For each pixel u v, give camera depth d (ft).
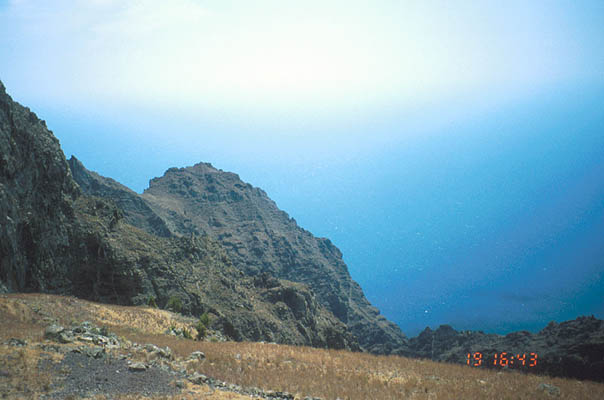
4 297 181.88
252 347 167.73
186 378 111.24
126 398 92.79
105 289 393.29
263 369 131.54
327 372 135.23
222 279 571.69
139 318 235.20
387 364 156.56
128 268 413.59
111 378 100.78
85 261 382.42
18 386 88.53
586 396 128.06
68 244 368.27
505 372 161.07
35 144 353.92
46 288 326.65
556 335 472.03
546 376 157.17
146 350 126.11
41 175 353.51
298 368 137.49
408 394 118.11
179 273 498.69
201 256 587.27
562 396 127.03
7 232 280.92
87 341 121.90
